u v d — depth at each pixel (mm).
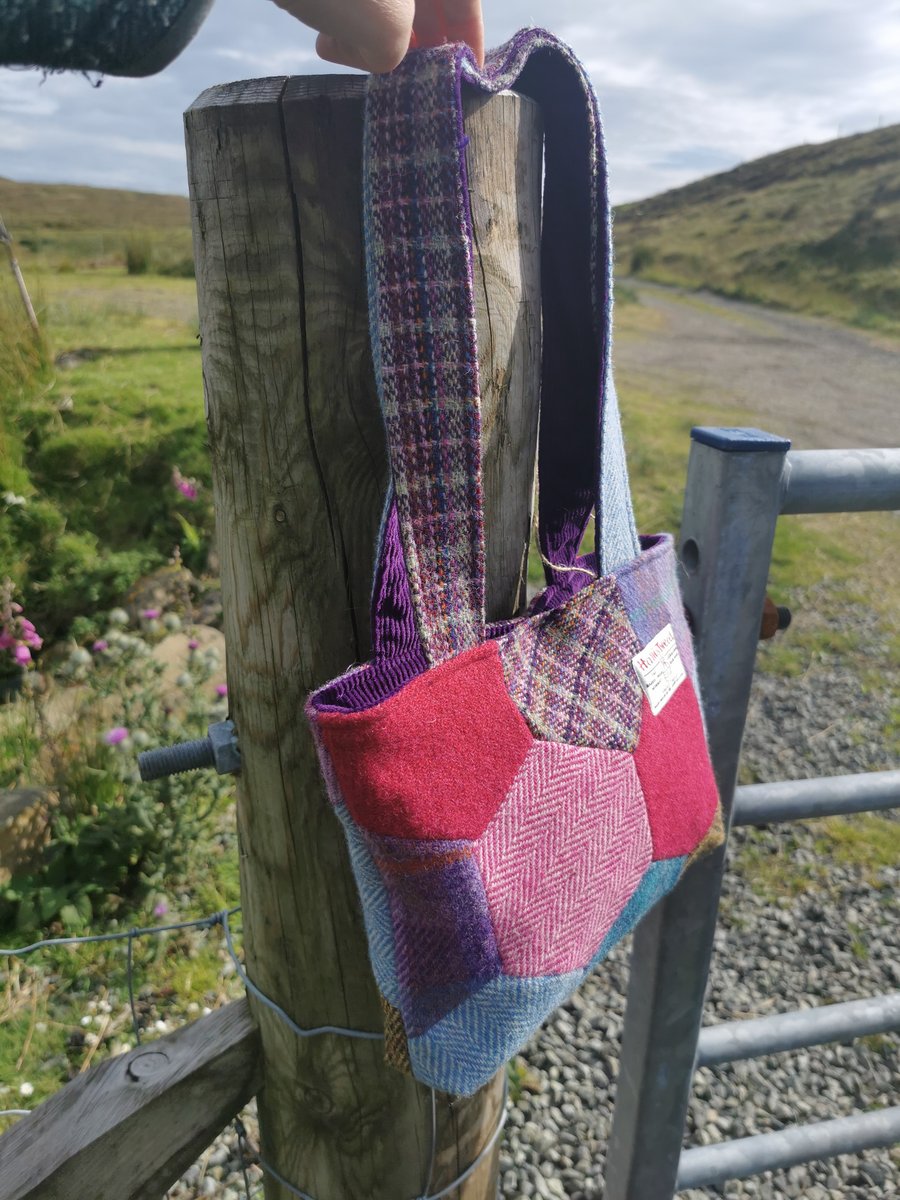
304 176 651
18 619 3230
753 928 2762
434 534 687
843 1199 1887
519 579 878
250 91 647
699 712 961
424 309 649
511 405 782
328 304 688
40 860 2590
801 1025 1323
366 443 739
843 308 20438
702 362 13250
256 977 1009
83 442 4328
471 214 691
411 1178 1065
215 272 700
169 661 3477
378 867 692
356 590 794
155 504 4441
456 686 691
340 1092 1005
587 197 794
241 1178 1821
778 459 961
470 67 617
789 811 1162
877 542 6332
